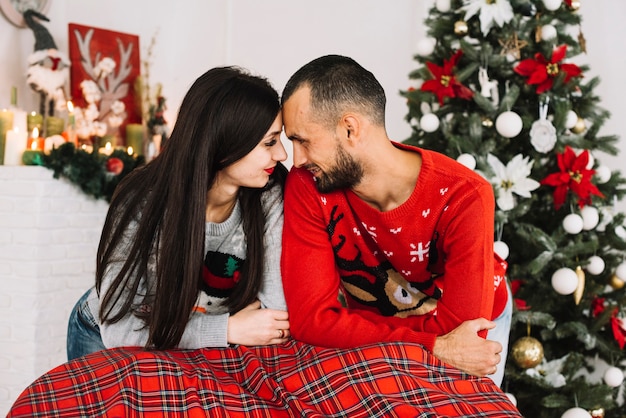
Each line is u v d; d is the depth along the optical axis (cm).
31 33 357
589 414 211
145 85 406
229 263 156
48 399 118
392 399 117
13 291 298
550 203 228
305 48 390
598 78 235
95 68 365
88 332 173
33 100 358
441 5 232
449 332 137
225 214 152
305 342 144
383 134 141
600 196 218
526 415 228
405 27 354
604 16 295
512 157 224
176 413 116
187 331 141
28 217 295
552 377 218
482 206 138
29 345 295
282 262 148
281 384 127
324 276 145
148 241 141
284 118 142
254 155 139
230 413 119
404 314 167
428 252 149
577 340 238
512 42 221
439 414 116
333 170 140
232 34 418
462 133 227
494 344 131
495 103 231
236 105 136
